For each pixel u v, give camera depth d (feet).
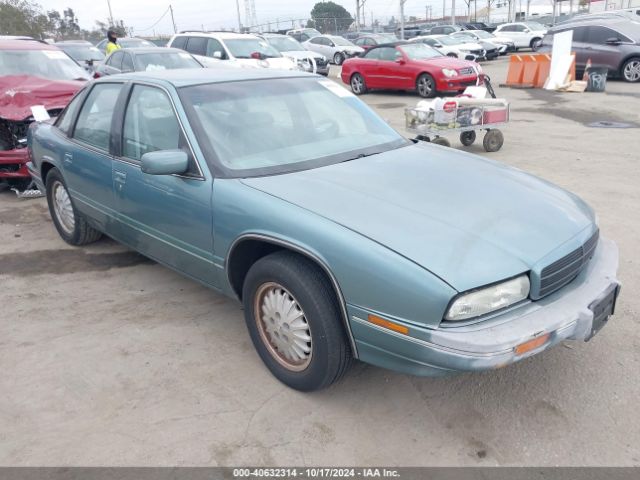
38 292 14.93
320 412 9.98
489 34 103.09
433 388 10.54
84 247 18.08
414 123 27.73
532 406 9.96
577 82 50.31
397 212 9.42
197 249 11.64
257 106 12.64
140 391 10.71
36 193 23.86
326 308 9.29
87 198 15.48
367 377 10.91
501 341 7.98
